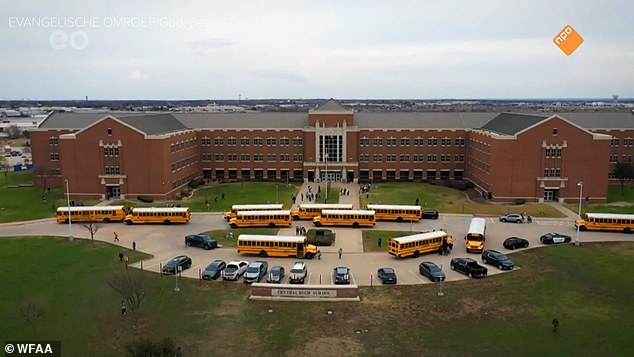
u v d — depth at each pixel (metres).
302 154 139.25
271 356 43.62
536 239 80.06
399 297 56.22
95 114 136.38
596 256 70.75
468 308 53.28
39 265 66.94
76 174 111.56
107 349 44.91
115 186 111.69
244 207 93.12
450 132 136.50
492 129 125.69
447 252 72.38
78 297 55.94
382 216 92.44
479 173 123.12
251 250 71.25
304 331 48.09
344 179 136.88
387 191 120.88
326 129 135.88
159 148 109.50
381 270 61.94
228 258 70.44
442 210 101.06
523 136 106.56
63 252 72.94
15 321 50.28
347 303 54.53
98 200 110.31
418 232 84.31
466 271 63.19
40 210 101.25
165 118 136.00
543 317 51.06
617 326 49.03
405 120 141.75
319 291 55.56
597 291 57.78
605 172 106.50
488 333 47.72
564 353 44.06
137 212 89.94
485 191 116.69
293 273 60.47
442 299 55.59
